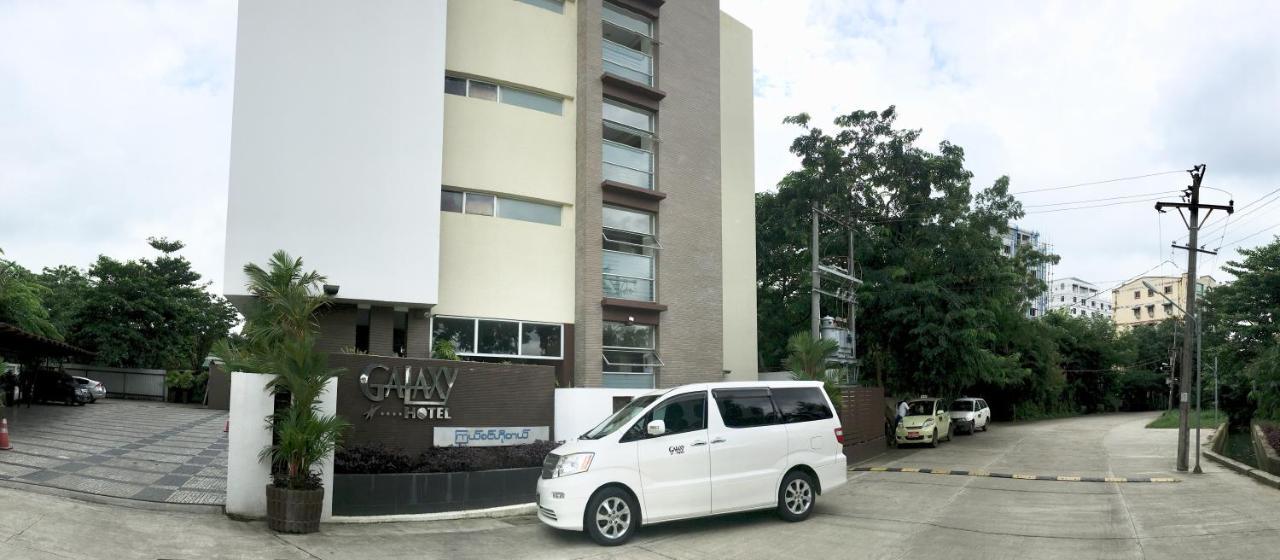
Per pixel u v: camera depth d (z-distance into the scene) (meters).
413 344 17.39
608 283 20.66
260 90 15.88
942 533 10.70
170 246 43.19
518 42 20.23
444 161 18.72
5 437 15.29
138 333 39.03
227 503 10.54
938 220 29.83
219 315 45.56
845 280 27.42
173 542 8.94
